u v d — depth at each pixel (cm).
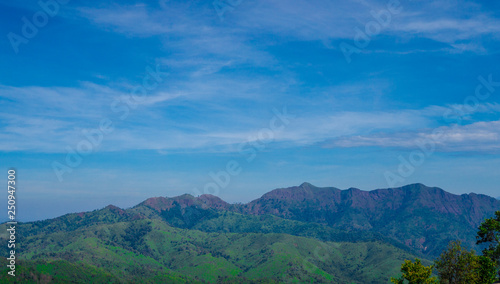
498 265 8594
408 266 7969
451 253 8450
